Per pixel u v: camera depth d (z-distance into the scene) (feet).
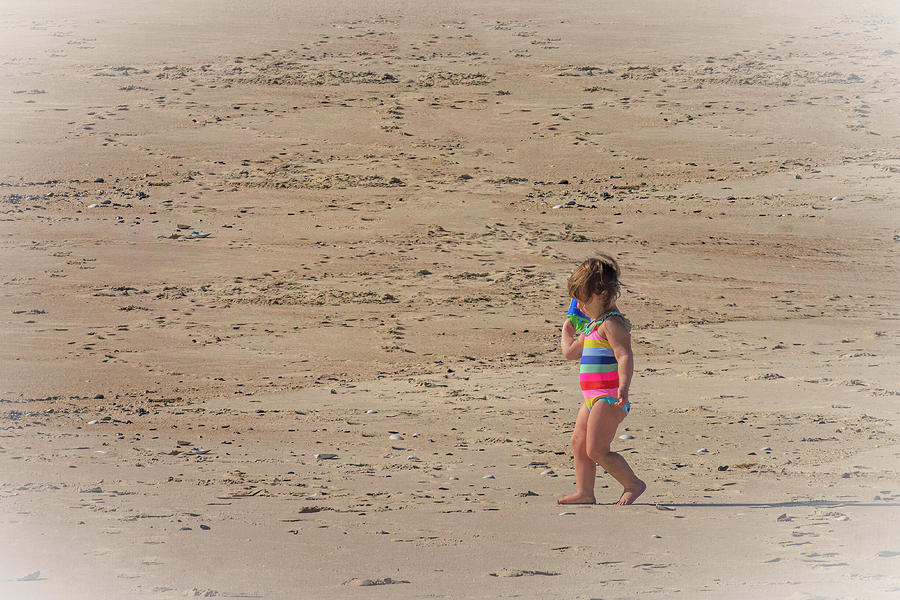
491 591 60.85
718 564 66.90
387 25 570.46
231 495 96.17
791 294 250.78
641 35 556.92
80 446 127.95
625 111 430.20
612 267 94.07
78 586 61.82
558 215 317.22
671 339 210.18
